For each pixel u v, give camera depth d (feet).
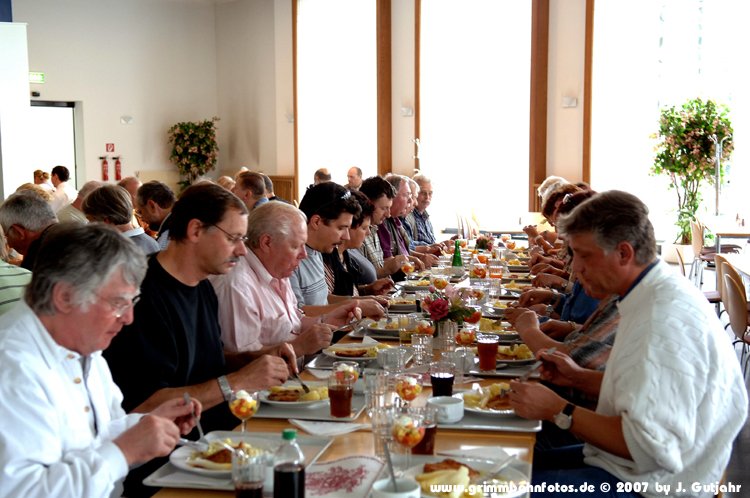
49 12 42.09
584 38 34.99
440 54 38.45
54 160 43.06
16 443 5.15
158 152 45.70
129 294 5.60
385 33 39.73
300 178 42.98
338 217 12.69
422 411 6.23
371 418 6.73
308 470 5.90
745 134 31.65
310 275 12.78
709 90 33.12
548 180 22.77
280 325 10.12
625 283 7.13
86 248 5.40
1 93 28.60
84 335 5.56
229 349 9.64
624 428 6.51
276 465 5.00
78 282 5.39
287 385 8.07
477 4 37.47
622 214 7.03
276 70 43.52
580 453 7.66
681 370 6.47
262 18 44.06
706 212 32.24
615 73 34.55
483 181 38.17
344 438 6.69
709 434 6.56
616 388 6.70
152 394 7.54
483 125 37.93
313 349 9.36
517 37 36.83
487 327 11.21
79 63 43.01
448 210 38.88
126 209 15.20
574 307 11.58
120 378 7.66
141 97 44.86
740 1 32.24
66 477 5.14
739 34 32.35
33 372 5.37
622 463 6.92
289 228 10.11
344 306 11.03
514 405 6.98
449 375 7.72
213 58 46.75
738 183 31.68
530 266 19.79
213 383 7.52
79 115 43.34
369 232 18.02
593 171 35.32
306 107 42.45
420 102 39.01
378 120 40.27
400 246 20.66
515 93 37.11
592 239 7.09
